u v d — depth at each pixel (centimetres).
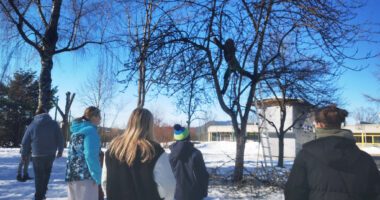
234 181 1067
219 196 897
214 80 1098
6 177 1098
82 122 552
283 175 1111
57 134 806
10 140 4434
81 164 545
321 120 340
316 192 320
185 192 548
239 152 1100
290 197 331
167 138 4303
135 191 332
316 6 980
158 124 4444
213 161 1778
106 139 3938
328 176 315
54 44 1389
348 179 313
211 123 6519
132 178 333
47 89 1365
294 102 1838
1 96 4366
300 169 330
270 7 1016
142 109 354
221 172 1234
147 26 1059
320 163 321
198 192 554
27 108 4416
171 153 564
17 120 4406
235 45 1085
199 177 555
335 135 330
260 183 1038
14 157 1700
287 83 1341
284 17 1028
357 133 5900
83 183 544
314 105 1680
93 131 545
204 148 3722
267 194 925
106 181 351
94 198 553
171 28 1050
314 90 1557
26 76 4456
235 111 1135
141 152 335
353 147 327
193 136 6550
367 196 317
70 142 556
